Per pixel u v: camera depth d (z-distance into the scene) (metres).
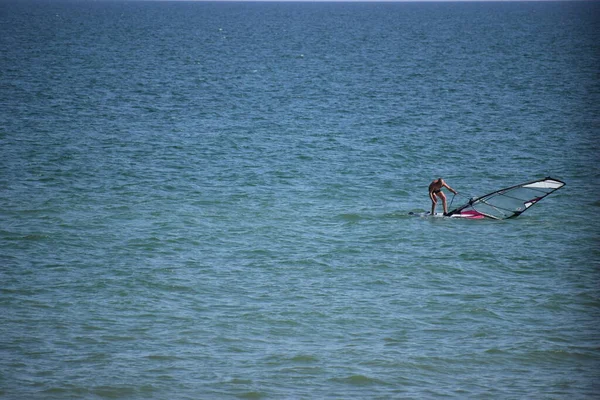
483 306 82.19
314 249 101.19
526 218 116.62
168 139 178.88
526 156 163.12
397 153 166.00
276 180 140.88
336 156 162.50
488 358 70.19
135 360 68.56
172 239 104.25
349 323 77.50
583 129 197.12
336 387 64.50
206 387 64.00
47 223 110.25
